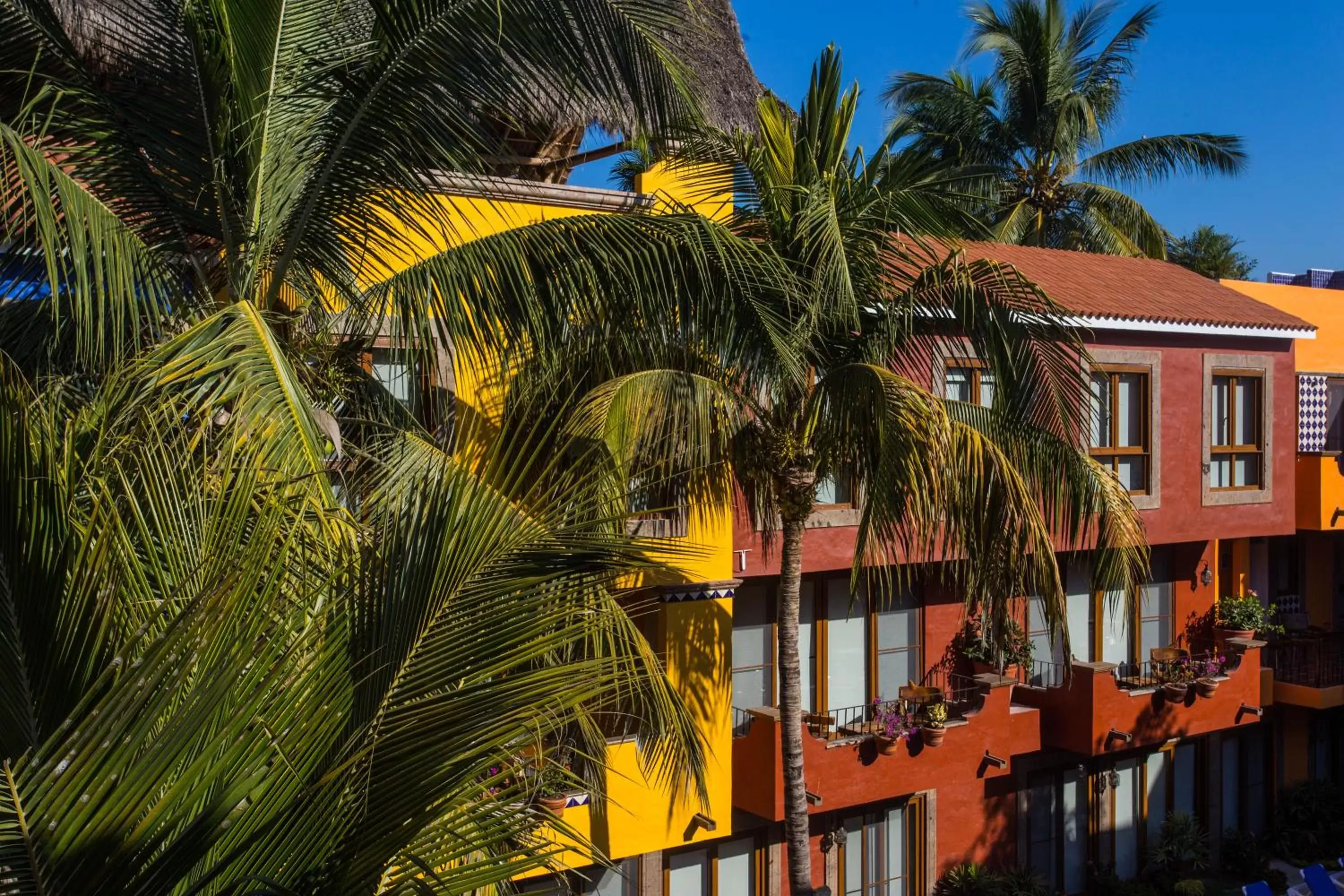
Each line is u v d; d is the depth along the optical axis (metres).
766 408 11.09
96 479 3.96
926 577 17.17
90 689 3.17
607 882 14.39
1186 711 19.45
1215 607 21.83
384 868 3.49
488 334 7.62
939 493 9.56
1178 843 20.92
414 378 8.04
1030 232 35.25
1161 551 21.17
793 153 10.77
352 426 7.46
